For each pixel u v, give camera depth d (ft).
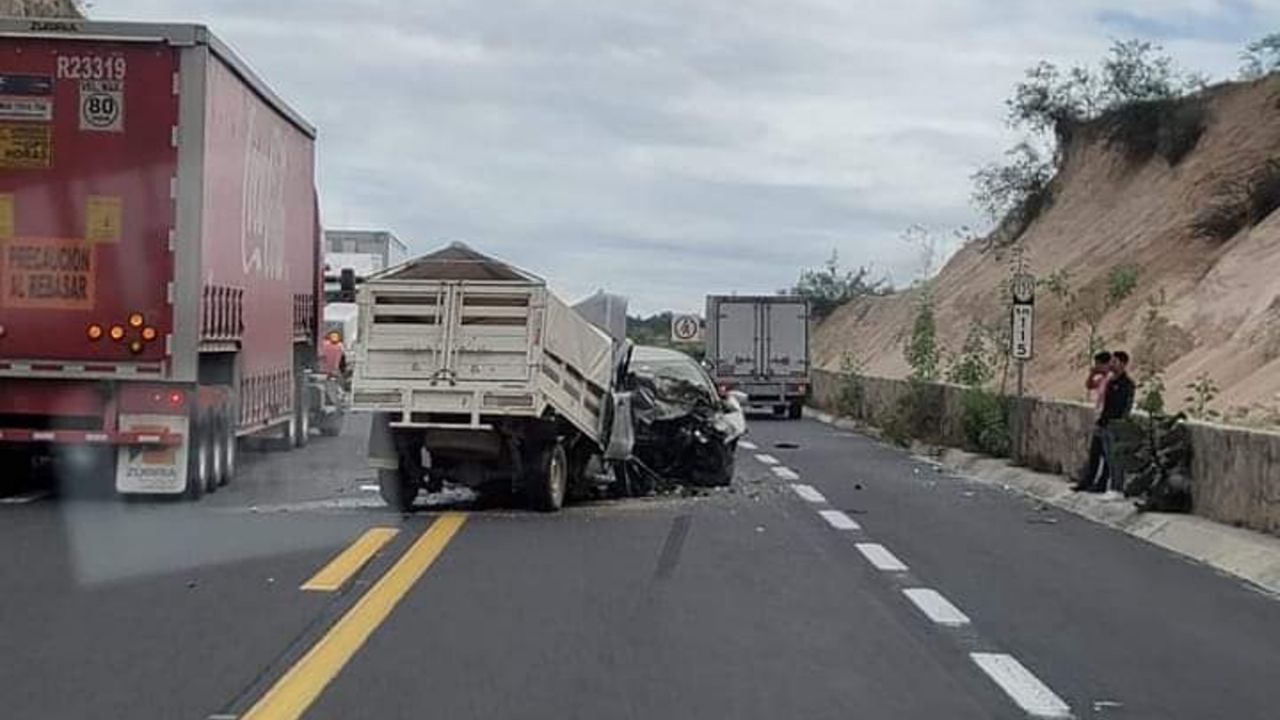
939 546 54.49
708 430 73.15
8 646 34.45
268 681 31.24
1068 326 148.05
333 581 43.78
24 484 66.13
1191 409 88.63
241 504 62.80
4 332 59.16
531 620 38.40
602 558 49.55
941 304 200.54
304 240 89.20
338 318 128.57
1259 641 37.63
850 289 291.79
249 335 71.10
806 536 56.44
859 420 139.54
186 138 59.16
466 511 62.49
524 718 28.60
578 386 63.57
